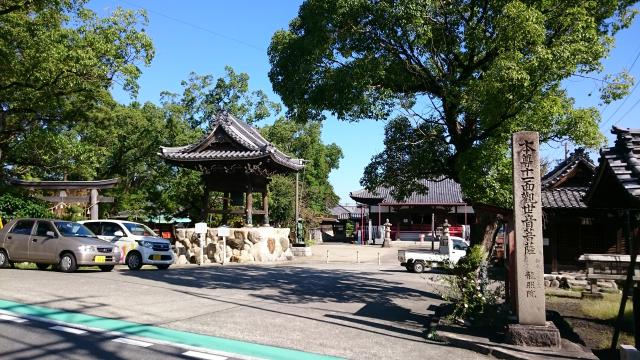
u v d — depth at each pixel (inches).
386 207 2383.1
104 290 480.7
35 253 645.9
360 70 435.8
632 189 275.4
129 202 1397.6
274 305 459.5
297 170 1173.1
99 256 646.5
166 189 1437.0
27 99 829.8
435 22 462.0
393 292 597.9
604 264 590.6
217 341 314.3
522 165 332.8
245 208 1096.8
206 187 1058.1
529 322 324.2
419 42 437.7
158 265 797.2
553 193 848.3
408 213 2364.7
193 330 340.5
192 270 763.4
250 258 1041.5
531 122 418.9
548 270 840.9
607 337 376.5
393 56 471.8
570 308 517.0
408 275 845.8
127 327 336.5
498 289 422.3
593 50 394.0
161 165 1403.8
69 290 466.9
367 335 352.8
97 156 1183.6
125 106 1411.2
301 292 562.3
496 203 448.5
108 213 1393.9
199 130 1407.5
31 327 320.5
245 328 354.0
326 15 440.1
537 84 390.9
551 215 837.8
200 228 975.6
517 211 331.9
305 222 1923.0
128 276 618.2
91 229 778.8
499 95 391.9
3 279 518.3
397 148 568.7
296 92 477.7
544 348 313.0
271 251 1113.4
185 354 280.7
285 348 306.5
